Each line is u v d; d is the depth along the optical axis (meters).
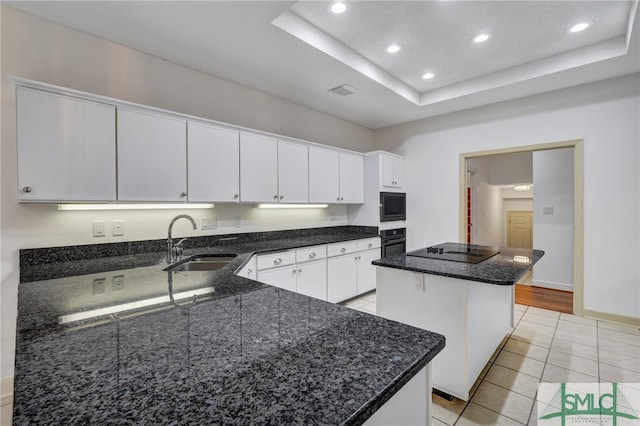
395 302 2.04
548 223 4.26
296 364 0.67
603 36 2.49
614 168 2.95
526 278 4.85
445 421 1.65
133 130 2.07
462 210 3.98
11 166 1.86
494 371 2.13
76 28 2.10
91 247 2.14
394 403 0.73
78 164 1.84
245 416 0.50
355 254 3.68
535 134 3.37
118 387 0.58
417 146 4.37
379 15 2.22
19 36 1.90
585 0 2.05
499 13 2.19
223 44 2.32
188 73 2.70
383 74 3.10
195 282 1.43
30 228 1.92
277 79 2.96
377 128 4.79
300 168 3.29
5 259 1.84
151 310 1.03
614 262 2.97
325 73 2.83
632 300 2.90
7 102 1.85
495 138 3.66
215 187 2.52
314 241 3.30
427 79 3.34
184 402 0.54
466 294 1.73
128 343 0.78
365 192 4.20
